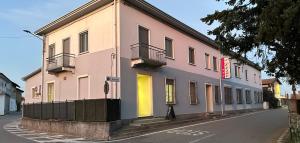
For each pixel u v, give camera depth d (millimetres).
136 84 19359
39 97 27141
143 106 20719
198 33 27141
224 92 33406
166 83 22438
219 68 32312
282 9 9445
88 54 20578
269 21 9859
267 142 12938
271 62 13039
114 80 17078
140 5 20047
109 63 18938
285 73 14336
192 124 20547
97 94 19531
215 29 12680
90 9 20516
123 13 19062
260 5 11109
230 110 34469
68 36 22703
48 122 20359
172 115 21156
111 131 15992
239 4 11984
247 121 22719
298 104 20469
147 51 20516
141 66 19844
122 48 18641
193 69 26609
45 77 24828
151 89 20625
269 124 20391
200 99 27266
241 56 13625
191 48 26844
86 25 21078
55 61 22984
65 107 19062
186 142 13445
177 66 24031
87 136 16719
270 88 63250
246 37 12727
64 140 15500
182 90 24375
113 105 16891
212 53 30984
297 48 11422
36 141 15219
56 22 22891
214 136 15055
